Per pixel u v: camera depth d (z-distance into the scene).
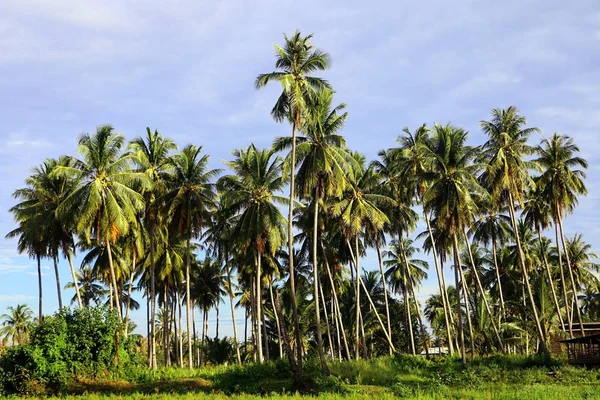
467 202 41.84
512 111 45.16
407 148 49.34
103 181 40.00
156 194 45.22
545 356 43.31
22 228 46.41
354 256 55.16
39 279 48.28
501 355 45.50
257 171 41.69
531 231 65.62
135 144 45.53
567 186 51.22
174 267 54.38
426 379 37.91
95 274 57.94
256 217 40.69
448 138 42.72
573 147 50.78
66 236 44.31
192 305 69.00
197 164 44.72
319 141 37.50
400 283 68.56
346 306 67.50
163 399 27.42
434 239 56.28
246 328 71.19
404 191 49.97
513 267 67.56
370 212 44.22
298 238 54.38
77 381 35.91
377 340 71.25
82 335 37.12
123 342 39.66
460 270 47.34
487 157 46.28
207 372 41.19
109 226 39.62
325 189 38.97
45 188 45.19
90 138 40.06
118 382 36.59
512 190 44.94
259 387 34.84
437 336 79.50
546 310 55.66
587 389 28.59
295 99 33.62
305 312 63.28
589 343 44.03
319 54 35.69
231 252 55.56
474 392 27.39
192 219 44.53
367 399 25.77
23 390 33.59
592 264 67.00
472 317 66.62
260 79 35.41
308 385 33.88
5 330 79.06
